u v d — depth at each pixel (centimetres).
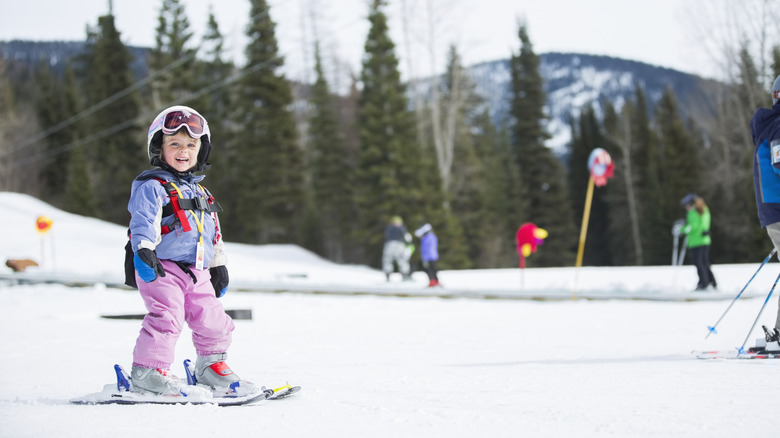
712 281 1157
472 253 4900
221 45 5294
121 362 491
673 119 5022
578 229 5897
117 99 5062
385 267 1761
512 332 661
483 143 5634
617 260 5491
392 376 379
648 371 357
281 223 4659
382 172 4047
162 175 318
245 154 4719
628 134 5278
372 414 266
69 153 5456
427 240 1482
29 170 5269
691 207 1159
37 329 753
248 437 228
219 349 326
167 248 314
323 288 1324
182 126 316
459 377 366
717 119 4066
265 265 2291
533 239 1448
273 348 574
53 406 298
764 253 3700
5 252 2103
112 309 1013
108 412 279
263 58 4688
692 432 218
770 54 3162
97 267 1933
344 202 4875
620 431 224
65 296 1202
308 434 232
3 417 270
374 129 4159
